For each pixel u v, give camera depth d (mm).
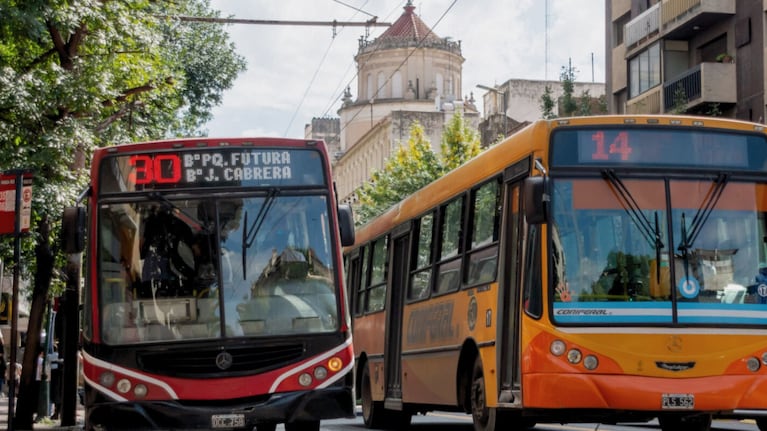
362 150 98688
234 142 14391
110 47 22328
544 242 13391
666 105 42844
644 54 44875
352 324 23719
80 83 21359
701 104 40344
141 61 23609
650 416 13828
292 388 13680
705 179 13609
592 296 13266
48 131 21344
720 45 41406
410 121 89688
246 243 14070
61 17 20250
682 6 41188
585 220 13438
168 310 13789
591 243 13383
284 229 14195
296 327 13844
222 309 13789
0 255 23328
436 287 17766
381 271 21500
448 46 100438
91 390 13648
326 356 13812
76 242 13688
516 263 14180
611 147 13602
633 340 13141
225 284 13898
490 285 14977
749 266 13469
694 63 42875
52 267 22594
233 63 41688
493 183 15305
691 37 43094
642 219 13438
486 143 78562
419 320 18516
